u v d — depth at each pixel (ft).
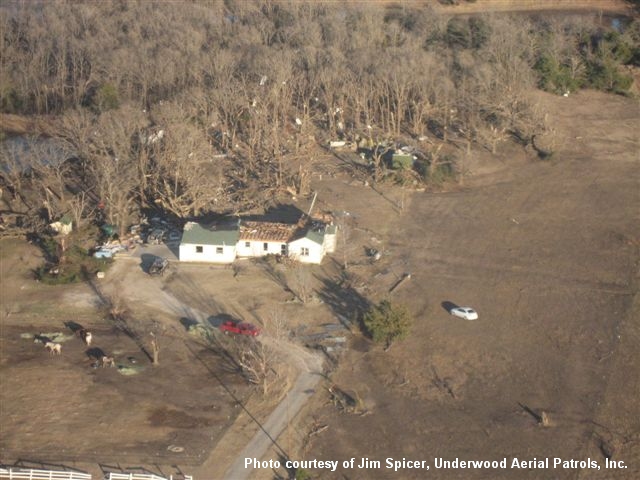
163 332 301.02
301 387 271.28
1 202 391.86
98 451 242.17
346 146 464.65
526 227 383.65
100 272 337.31
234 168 432.66
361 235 371.56
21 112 506.48
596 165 453.58
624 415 259.60
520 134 482.69
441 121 495.00
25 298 323.16
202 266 344.90
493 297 325.62
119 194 363.56
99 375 277.23
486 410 261.85
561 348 293.64
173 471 233.96
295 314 311.47
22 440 246.68
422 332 302.25
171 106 437.17
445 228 380.99
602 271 346.13
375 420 256.32
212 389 270.46
